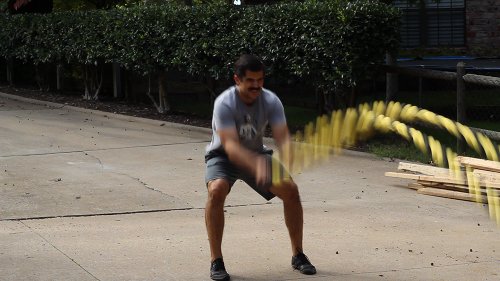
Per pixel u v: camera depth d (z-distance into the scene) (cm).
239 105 554
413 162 1062
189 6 1467
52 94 1878
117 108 1608
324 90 1191
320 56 1180
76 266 637
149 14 1471
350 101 1205
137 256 667
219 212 596
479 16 1988
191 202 871
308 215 818
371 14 1150
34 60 1877
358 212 830
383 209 844
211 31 1359
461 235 744
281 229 761
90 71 1750
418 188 925
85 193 909
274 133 557
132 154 1151
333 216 814
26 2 1931
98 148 1195
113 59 1573
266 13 1259
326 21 1161
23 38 1897
